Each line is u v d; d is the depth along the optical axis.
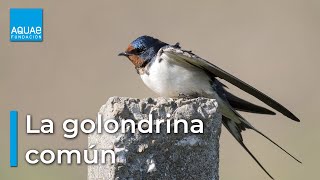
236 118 7.30
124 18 19.11
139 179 5.61
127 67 17.45
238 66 18.42
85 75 17.22
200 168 5.71
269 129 16.45
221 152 15.42
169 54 7.16
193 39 18.86
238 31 19.53
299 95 18.14
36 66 17.56
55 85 16.97
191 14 19.67
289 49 19.38
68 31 18.58
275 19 20.30
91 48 18.11
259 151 15.62
